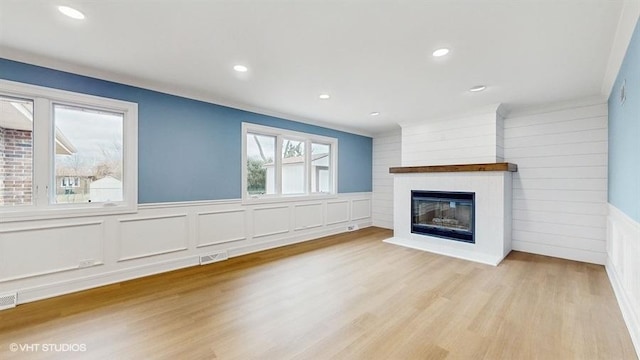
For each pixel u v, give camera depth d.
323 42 2.25
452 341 1.93
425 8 1.79
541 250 4.07
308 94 3.59
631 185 2.17
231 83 3.20
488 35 2.11
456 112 4.37
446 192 4.40
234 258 3.94
